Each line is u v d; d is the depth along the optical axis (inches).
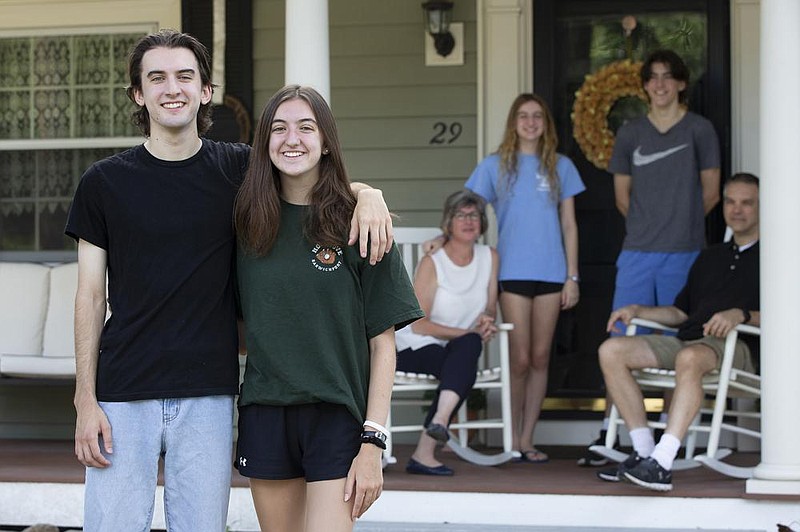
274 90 251.3
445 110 247.0
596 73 247.3
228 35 252.2
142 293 113.6
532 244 219.1
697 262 214.5
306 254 113.0
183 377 114.2
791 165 181.2
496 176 222.5
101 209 114.2
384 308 115.3
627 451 236.4
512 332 219.9
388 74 248.5
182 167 115.8
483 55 244.8
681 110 225.1
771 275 182.7
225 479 116.8
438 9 241.0
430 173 247.8
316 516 113.3
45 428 260.2
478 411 240.7
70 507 196.5
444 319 207.8
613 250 248.2
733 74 241.1
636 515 185.5
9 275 258.5
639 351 198.7
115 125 260.1
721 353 198.5
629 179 228.2
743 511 183.0
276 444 114.8
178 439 114.8
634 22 244.8
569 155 249.3
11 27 260.8
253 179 112.8
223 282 115.5
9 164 264.8
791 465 182.4
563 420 247.4
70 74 261.4
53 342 252.8
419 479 195.3
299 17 194.1
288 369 112.6
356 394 114.7
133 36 259.6
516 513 187.8
